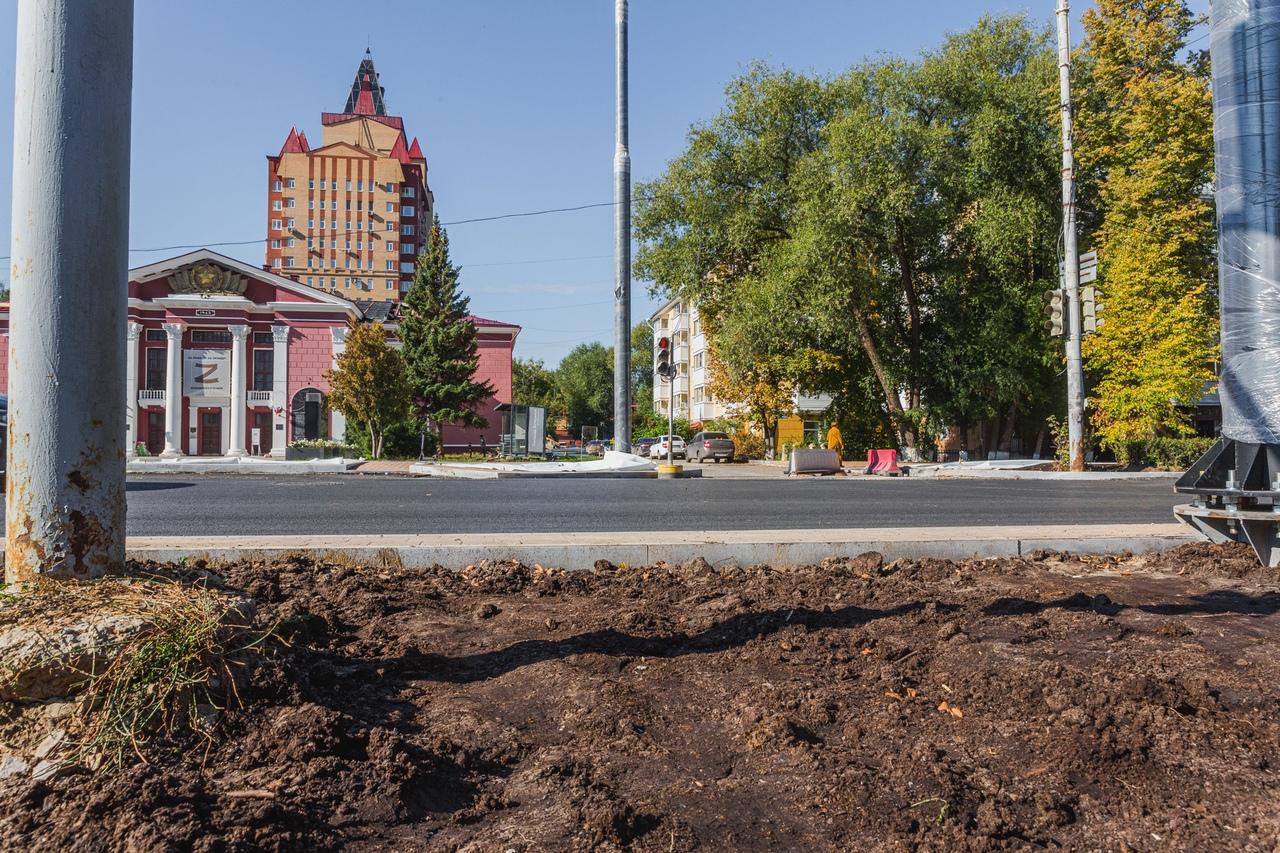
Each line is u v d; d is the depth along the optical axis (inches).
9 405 110.6
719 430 1768.0
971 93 1167.6
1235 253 198.5
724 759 97.4
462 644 138.9
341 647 134.0
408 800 86.0
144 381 1747.0
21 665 91.7
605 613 157.2
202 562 189.2
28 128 110.5
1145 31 1009.5
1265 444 192.2
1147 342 918.4
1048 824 82.5
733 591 174.7
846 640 137.9
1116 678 115.4
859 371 1441.9
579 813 83.5
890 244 1203.9
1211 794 87.7
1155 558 209.5
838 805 85.5
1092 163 1106.7
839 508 401.4
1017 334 1206.9
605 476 768.3
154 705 92.4
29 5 111.4
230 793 83.1
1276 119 193.5
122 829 75.0
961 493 534.3
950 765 93.5
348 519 330.3
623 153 768.3
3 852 73.9
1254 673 119.5
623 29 754.2
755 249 1342.3
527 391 3954.2
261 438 1763.0
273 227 4857.3
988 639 134.6
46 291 109.6
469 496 466.0
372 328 1423.5
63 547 109.8
